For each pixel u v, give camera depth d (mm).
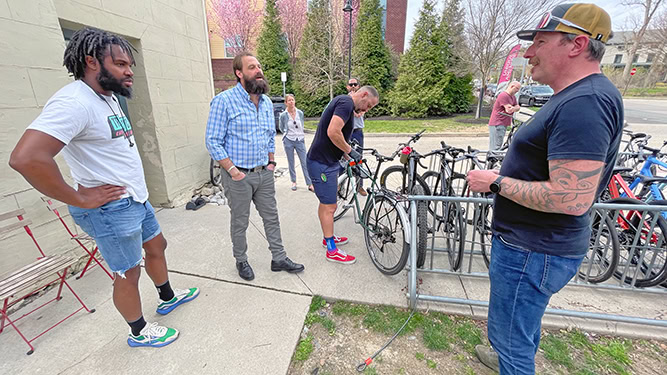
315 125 13562
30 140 1245
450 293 2461
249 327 2121
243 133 2297
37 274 1985
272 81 17359
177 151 4289
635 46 25875
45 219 2520
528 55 1261
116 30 3301
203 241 3279
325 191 2752
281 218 3898
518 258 1314
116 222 1625
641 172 3277
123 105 3854
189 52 4430
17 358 1863
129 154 1676
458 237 2574
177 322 2152
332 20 14891
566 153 1050
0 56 2205
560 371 1823
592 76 1109
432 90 14625
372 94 2617
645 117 12789
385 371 1838
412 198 2316
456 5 13922
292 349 1956
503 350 1470
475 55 13297
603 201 2602
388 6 18406
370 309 2326
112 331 2072
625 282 2506
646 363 1868
